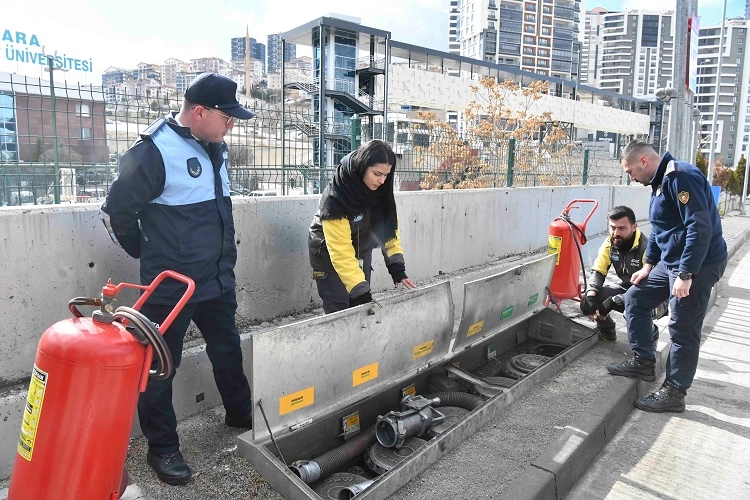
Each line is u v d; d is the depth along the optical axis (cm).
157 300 268
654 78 19550
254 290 445
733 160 10519
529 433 353
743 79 10306
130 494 257
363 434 337
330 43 3631
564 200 972
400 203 586
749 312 744
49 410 194
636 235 494
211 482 281
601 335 528
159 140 263
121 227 260
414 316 381
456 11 18338
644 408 425
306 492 262
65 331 198
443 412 375
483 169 907
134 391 203
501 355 502
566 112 5369
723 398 457
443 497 284
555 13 14900
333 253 344
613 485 331
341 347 327
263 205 443
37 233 305
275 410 296
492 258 770
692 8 824
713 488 330
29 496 198
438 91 4100
